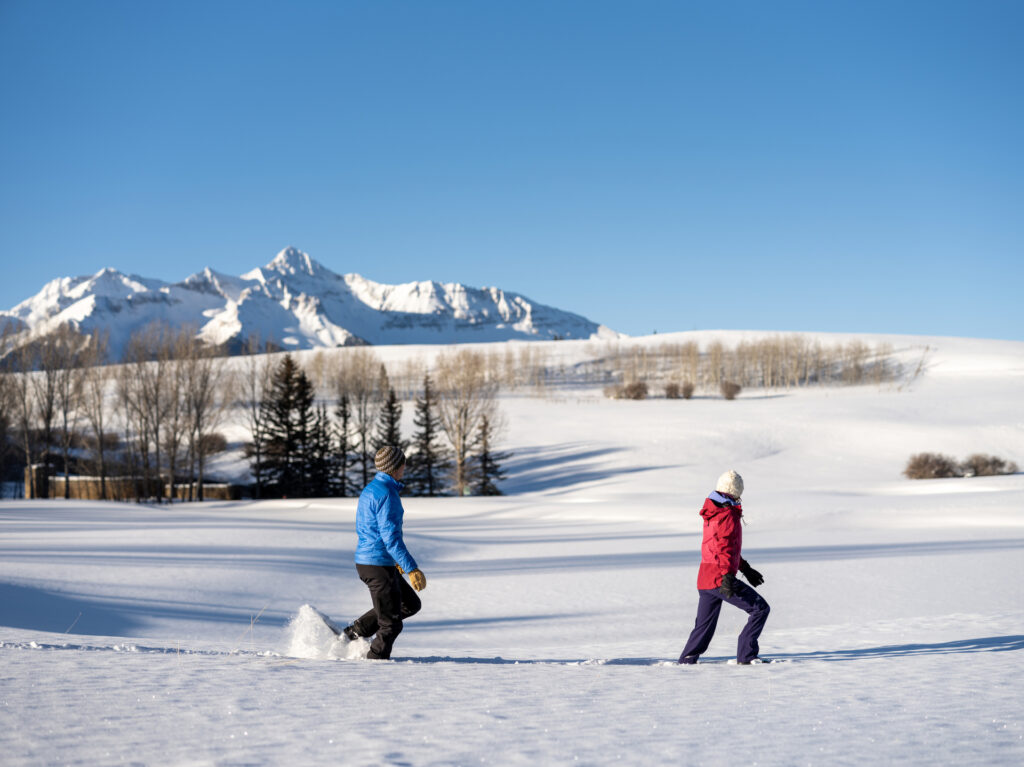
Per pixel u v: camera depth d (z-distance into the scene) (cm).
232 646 994
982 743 351
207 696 438
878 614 1605
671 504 5122
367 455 7612
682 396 13062
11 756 308
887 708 443
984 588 1903
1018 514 3972
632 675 598
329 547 2880
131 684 469
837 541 3156
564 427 10038
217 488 6775
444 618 1689
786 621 1566
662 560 2639
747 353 17275
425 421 7288
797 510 4281
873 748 341
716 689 521
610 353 19275
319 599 1980
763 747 341
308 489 6931
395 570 675
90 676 495
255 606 1848
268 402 7050
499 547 3125
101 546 2567
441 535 3597
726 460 8400
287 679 508
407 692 472
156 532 2989
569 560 2673
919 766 308
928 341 19712
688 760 317
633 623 1619
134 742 334
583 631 1541
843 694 497
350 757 315
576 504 5303
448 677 546
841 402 11894
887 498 4850
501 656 907
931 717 414
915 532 3522
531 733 365
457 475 7119
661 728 381
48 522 3347
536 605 1841
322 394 12244
